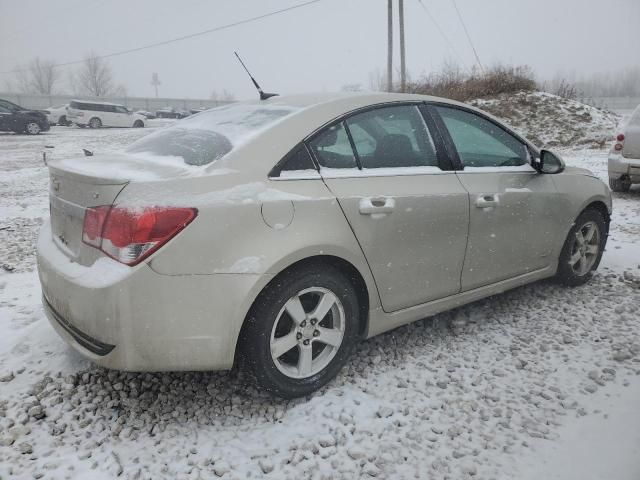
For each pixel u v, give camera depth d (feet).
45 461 7.66
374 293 9.76
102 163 9.34
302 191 8.82
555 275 14.12
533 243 12.55
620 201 27.66
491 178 11.53
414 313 10.56
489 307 13.24
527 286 14.60
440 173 10.74
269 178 8.67
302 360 9.09
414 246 10.09
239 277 8.07
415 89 82.17
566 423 8.69
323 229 8.80
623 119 30.04
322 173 9.21
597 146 59.52
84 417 8.71
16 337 11.40
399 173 10.12
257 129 9.32
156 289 7.71
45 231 10.40
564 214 13.20
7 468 7.49
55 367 10.14
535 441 8.24
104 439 8.16
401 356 10.78
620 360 10.62
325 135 9.52
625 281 14.94
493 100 73.77
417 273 10.30
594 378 9.95
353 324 9.63
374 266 9.60
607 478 7.47
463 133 11.57
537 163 12.71
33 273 16.49
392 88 97.81
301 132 9.27
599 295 13.93
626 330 11.92
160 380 9.84
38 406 8.82
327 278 9.05
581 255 14.37
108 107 103.50
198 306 7.91
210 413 8.89
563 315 12.70
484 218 11.19
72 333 8.57
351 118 9.95
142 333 7.77
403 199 9.80
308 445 8.01
